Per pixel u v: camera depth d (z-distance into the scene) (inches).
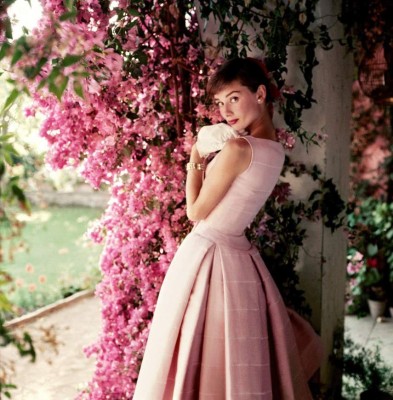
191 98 106.6
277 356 92.4
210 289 88.3
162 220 105.8
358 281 194.2
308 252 115.8
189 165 92.1
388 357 157.3
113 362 111.1
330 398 125.3
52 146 98.4
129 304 112.6
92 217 432.5
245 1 99.6
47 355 159.5
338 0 119.3
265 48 108.0
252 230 110.3
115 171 102.0
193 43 104.5
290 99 102.4
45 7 81.7
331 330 125.6
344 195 129.3
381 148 209.9
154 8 100.3
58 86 67.6
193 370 88.3
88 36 75.7
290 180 115.0
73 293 229.5
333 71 116.0
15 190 58.4
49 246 326.3
